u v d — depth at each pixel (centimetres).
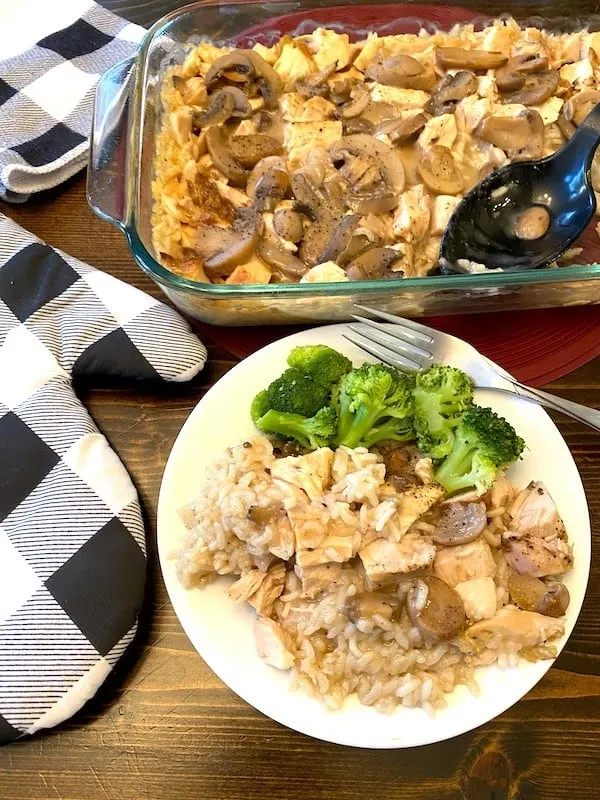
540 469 43
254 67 56
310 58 57
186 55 59
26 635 38
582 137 50
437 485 41
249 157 53
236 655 38
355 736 36
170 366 46
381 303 47
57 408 45
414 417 43
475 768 37
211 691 39
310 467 40
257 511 38
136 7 66
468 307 50
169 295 48
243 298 45
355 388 42
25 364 46
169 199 50
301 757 37
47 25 64
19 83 60
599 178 52
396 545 39
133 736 38
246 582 38
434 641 37
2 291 49
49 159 56
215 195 52
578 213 49
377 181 51
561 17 61
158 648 40
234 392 45
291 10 60
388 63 56
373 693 36
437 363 46
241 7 58
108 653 38
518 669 37
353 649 38
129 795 36
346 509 39
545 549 39
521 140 54
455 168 53
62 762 37
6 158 55
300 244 50
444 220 50
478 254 49
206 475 42
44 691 37
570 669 39
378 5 60
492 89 56
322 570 38
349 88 57
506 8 60
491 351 50
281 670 37
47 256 51
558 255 48
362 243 49
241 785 37
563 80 58
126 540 41
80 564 40
